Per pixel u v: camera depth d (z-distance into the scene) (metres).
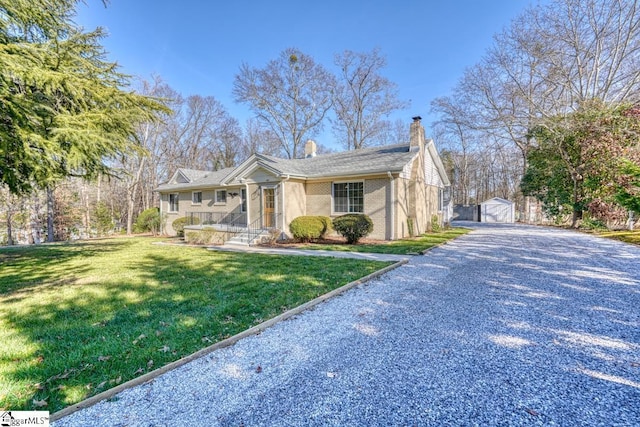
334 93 30.12
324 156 17.73
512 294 4.95
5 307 4.59
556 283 5.57
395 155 14.09
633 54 15.52
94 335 3.52
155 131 27.86
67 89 6.67
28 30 7.06
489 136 22.84
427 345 3.21
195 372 2.73
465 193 35.59
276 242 12.62
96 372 2.73
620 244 10.37
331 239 13.27
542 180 20.78
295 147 30.30
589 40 16.39
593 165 15.21
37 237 19.11
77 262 8.75
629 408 2.18
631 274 6.14
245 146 36.19
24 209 18.55
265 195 14.43
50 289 5.65
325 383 2.54
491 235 14.38
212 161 34.38
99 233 21.08
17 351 3.13
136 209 28.58
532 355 2.97
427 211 16.53
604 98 16.17
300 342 3.33
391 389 2.45
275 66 28.59
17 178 7.19
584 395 2.34
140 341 3.34
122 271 7.27
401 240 12.50
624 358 2.90
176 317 4.05
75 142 6.44
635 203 9.91
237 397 2.37
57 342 3.33
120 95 7.59
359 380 2.58
